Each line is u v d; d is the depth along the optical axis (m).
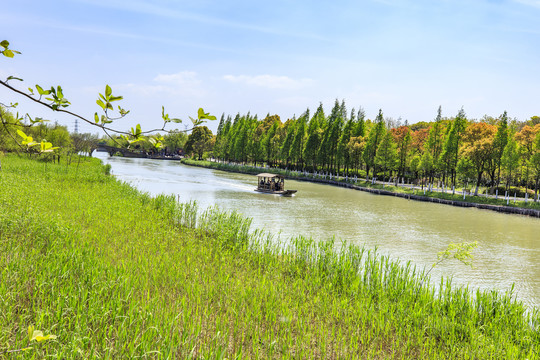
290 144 81.56
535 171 40.47
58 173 32.69
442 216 31.41
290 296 8.80
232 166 89.12
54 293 6.83
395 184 59.47
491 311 8.77
